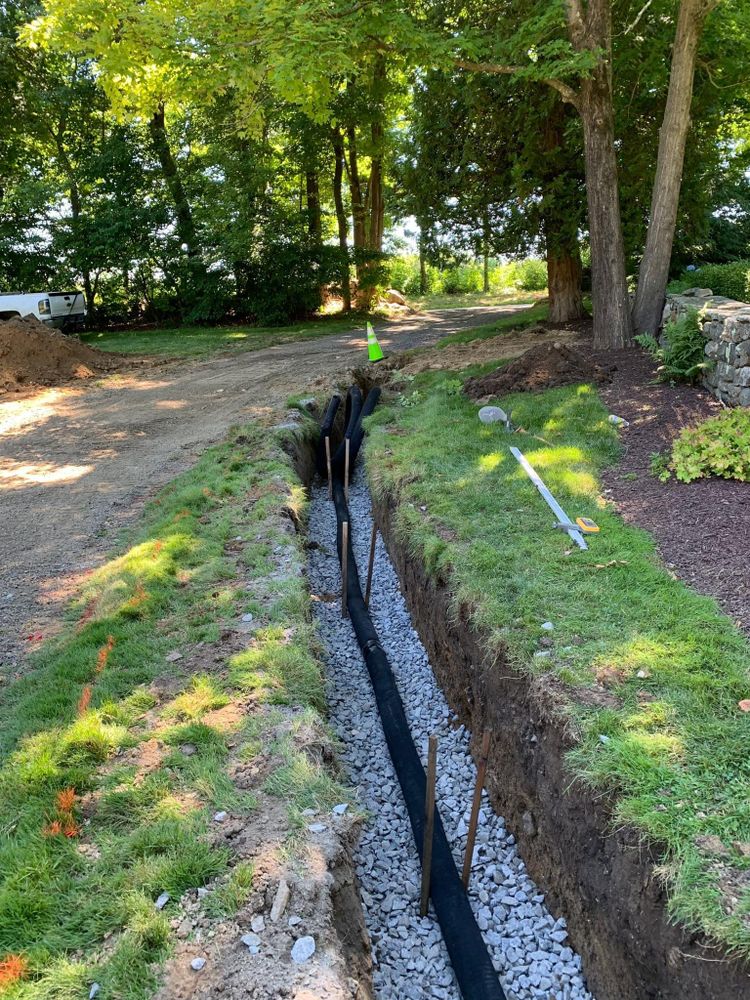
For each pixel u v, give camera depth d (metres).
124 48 8.62
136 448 9.01
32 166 24.19
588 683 3.27
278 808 2.92
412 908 3.39
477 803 3.23
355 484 9.04
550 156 12.37
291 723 3.46
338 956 2.34
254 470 7.29
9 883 2.56
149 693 3.74
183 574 5.10
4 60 19.53
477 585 4.23
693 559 4.26
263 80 9.05
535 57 9.05
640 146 12.52
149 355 16.91
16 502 7.21
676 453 5.50
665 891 2.35
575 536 4.66
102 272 24.89
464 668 4.29
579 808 2.88
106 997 2.16
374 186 25.41
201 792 3.01
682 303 8.51
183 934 2.37
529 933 3.15
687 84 9.19
